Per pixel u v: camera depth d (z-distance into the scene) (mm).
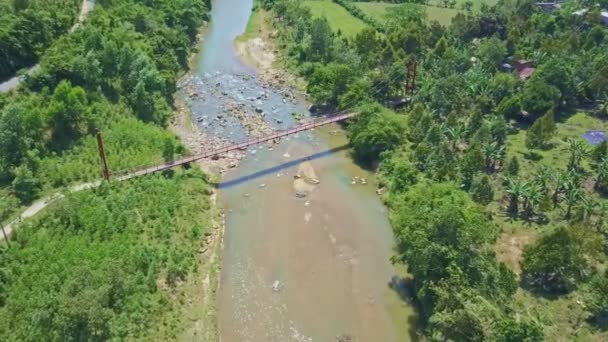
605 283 71125
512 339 59938
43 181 90812
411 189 92812
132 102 116438
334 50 144875
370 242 90062
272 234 91438
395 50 149125
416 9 184625
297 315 76000
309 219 95250
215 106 132375
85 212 83750
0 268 71438
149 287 74188
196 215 92062
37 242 77000
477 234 73500
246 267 84062
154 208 89250
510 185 93562
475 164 97938
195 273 80500
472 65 141250
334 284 81438
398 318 75750
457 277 66812
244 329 73500
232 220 94438
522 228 89000
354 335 73125
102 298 66375
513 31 157750
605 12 182375
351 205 99375
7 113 89938
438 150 102625
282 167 110312
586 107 131500
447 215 71250
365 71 138250
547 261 74750
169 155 101875
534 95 121938
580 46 154000
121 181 93500
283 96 138875
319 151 116688
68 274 71625
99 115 107562
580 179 95750
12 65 111688
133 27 140250
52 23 126562
